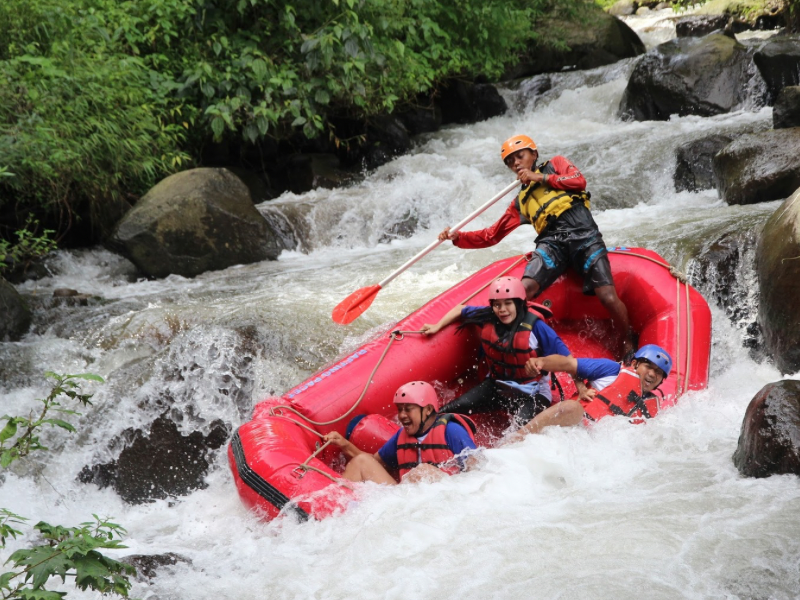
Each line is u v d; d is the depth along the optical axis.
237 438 6.93
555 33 24.12
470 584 4.73
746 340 9.17
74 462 8.12
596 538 5.06
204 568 5.53
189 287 11.98
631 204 14.02
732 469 5.92
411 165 17.28
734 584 4.50
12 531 4.68
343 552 5.34
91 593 5.23
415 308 9.83
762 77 16.36
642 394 7.07
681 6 29.80
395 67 17.72
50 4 13.45
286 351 9.06
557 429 6.65
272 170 17.73
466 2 20.14
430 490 5.96
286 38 16.53
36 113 12.39
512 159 8.28
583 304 8.49
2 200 13.12
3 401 8.85
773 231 8.79
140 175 14.12
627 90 18.84
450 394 7.98
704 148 13.82
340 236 14.30
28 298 11.38
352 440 7.29
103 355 9.57
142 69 15.18
